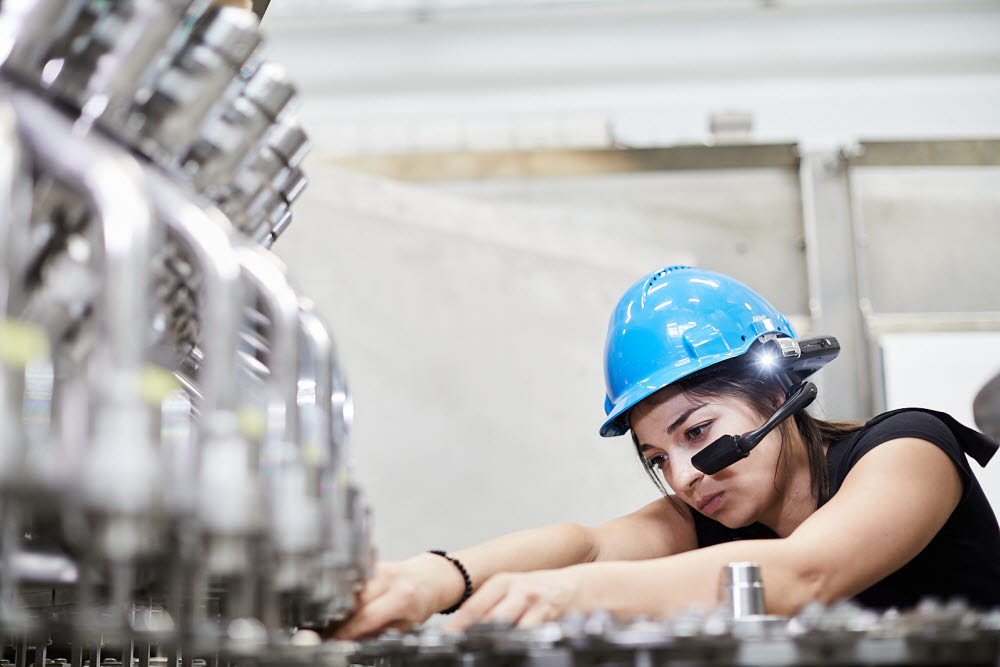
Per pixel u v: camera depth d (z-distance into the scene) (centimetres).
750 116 394
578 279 319
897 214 364
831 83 484
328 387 71
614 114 487
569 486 307
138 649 100
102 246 48
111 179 50
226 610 83
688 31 491
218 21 64
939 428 118
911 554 105
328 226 321
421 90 493
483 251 320
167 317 76
